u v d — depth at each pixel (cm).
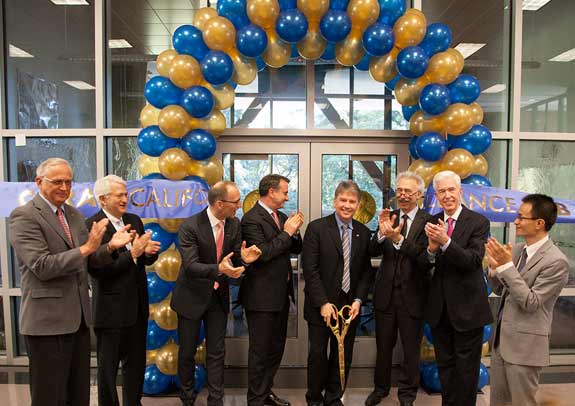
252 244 254
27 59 365
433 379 296
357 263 259
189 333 253
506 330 187
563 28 371
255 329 256
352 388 312
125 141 359
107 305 229
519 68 360
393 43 268
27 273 193
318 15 261
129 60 361
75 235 207
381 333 271
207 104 266
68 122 362
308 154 352
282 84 353
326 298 251
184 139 276
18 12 365
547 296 175
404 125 354
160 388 294
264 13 256
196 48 270
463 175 283
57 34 360
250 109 352
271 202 259
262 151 352
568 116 371
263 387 259
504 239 363
